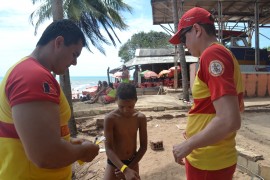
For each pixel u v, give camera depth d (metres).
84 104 15.08
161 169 5.18
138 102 12.25
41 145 1.42
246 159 4.62
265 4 15.72
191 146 1.88
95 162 5.61
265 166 4.21
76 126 8.87
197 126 2.11
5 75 1.57
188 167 2.24
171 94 17.19
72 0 16.83
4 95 1.52
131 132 2.96
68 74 8.17
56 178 1.71
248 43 17.39
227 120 1.73
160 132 7.66
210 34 2.10
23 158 1.55
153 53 31.22
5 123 1.54
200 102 2.07
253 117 9.02
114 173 2.97
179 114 9.42
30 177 1.58
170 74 25.78
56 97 1.53
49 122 1.45
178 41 2.38
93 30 21.38
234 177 4.45
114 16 20.92
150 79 29.48
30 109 1.41
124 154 2.97
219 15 14.72
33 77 1.46
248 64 15.24
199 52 2.16
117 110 2.95
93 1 19.70
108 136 2.88
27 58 1.61
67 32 1.69
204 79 1.98
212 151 2.07
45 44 1.71
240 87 2.11
